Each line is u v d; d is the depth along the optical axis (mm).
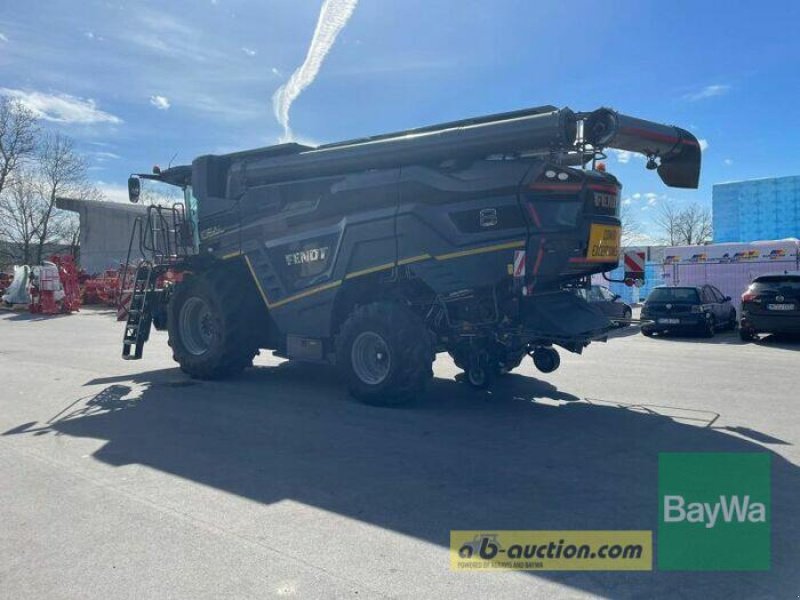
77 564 3795
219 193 9945
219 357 9555
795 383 9703
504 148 7246
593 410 7824
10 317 23469
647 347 14812
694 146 7910
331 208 8578
